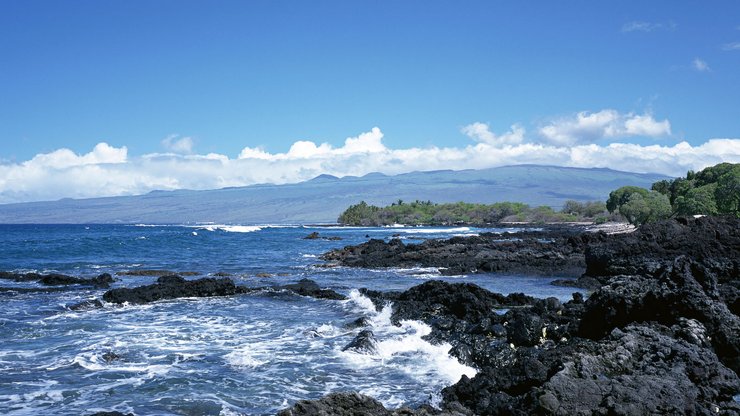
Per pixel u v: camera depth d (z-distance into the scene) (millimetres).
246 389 14672
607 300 17500
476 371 16375
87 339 20375
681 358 13195
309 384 15117
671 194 145125
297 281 39188
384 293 29719
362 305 26859
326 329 21781
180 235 105500
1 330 21781
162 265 51688
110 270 47062
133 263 53625
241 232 139625
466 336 18891
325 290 30688
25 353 18266
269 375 15891
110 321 23906
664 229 40562
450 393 13625
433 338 19500
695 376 12609
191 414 12891
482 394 12852
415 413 11055
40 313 25812
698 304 15836
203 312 26234
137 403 13578
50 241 83125
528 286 36250
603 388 11680
